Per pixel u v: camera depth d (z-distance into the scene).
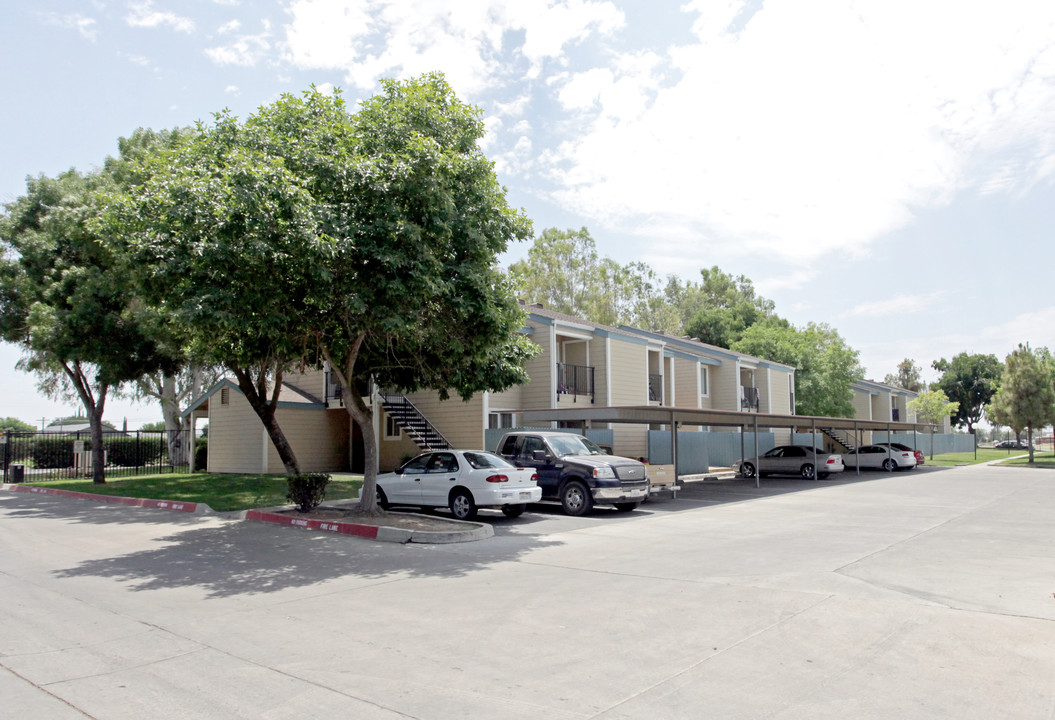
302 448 29.00
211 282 11.67
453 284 12.82
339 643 6.31
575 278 52.25
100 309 20.52
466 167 12.98
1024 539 12.24
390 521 13.74
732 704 4.80
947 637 6.29
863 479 29.09
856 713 4.64
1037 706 4.73
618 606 7.49
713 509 17.62
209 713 4.74
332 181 12.09
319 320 13.12
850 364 45.78
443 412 26.48
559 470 16.61
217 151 12.63
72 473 30.38
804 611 7.20
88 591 8.61
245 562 10.48
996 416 43.16
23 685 5.31
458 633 6.57
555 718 4.60
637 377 30.91
